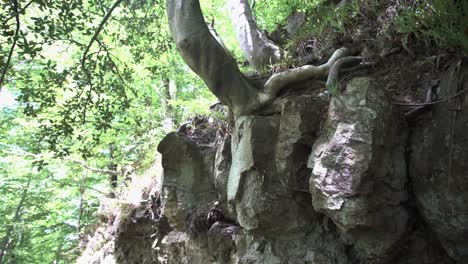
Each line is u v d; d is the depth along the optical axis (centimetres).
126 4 555
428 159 287
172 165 491
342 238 326
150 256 588
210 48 374
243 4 572
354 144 284
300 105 328
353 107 292
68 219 1333
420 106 306
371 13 406
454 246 284
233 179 376
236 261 395
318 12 509
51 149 486
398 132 299
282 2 731
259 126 361
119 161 951
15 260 1408
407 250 305
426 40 328
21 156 991
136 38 576
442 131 282
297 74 384
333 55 395
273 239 362
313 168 304
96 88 507
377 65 372
